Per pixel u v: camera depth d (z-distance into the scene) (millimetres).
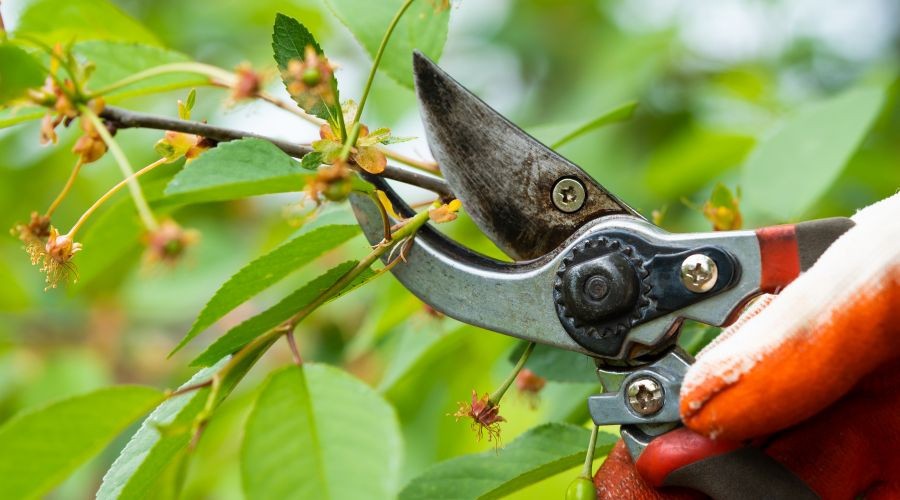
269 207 964
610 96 948
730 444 565
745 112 976
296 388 537
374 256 567
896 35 1017
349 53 966
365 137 575
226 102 579
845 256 553
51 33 638
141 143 909
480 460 630
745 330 557
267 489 528
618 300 573
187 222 940
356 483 526
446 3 629
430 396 830
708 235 572
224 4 983
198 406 554
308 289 560
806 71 1014
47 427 531
